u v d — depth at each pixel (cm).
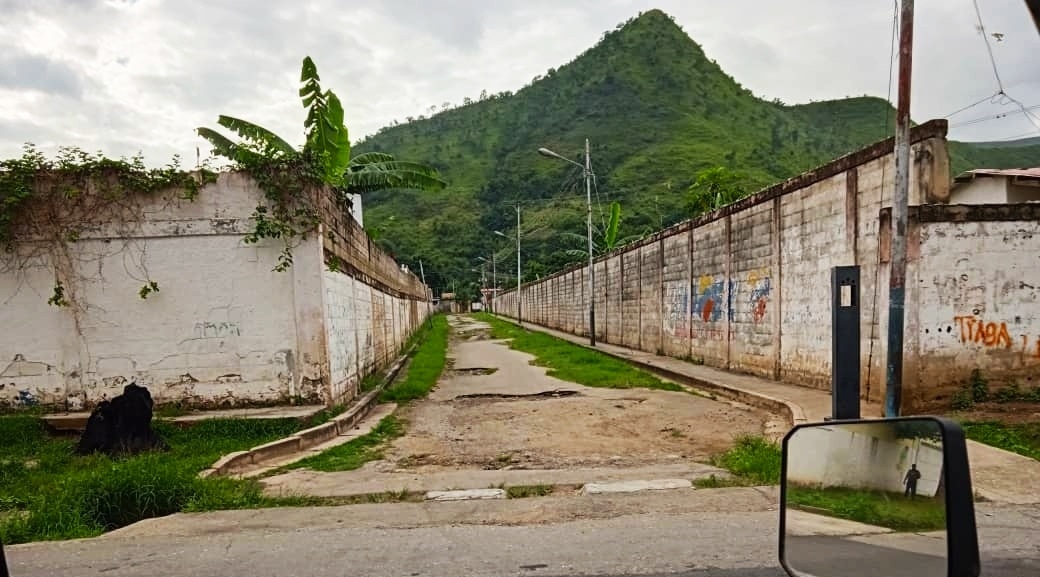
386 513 553
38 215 985
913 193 898
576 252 3778
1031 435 733
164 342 998
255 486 638
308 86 1259
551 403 1198
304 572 418
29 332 988
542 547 458
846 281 670
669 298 2020
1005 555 418
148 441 809
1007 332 859
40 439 897
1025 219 856
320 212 1037
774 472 641
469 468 734
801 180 1209
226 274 1006
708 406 1132
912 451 180
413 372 1700
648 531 488
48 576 417
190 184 997
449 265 7762
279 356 1009
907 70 746
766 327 1373
